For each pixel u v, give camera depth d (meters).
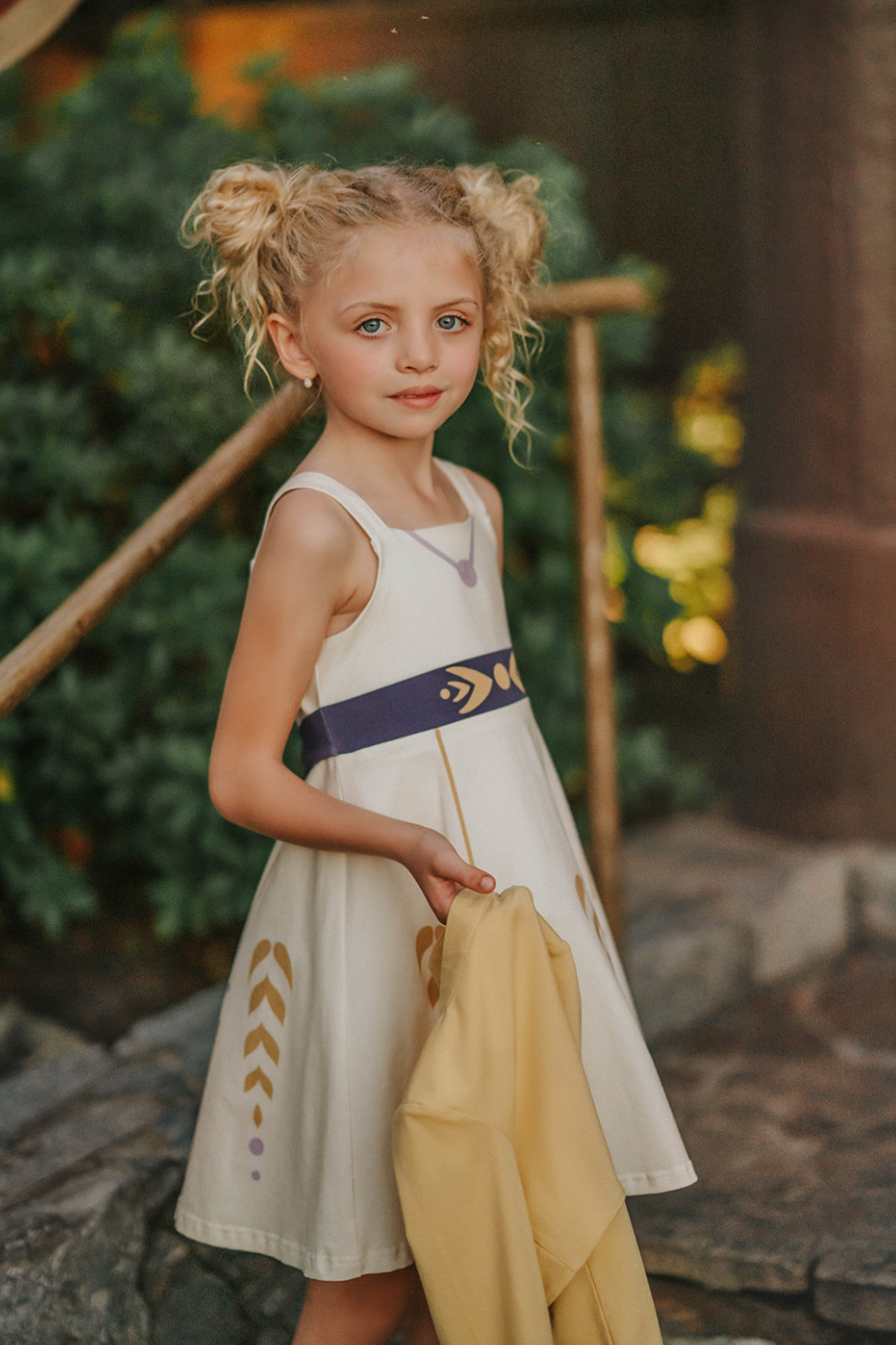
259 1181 1.47
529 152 2.90
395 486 1.43
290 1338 1.79
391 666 1.40
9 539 2.70
